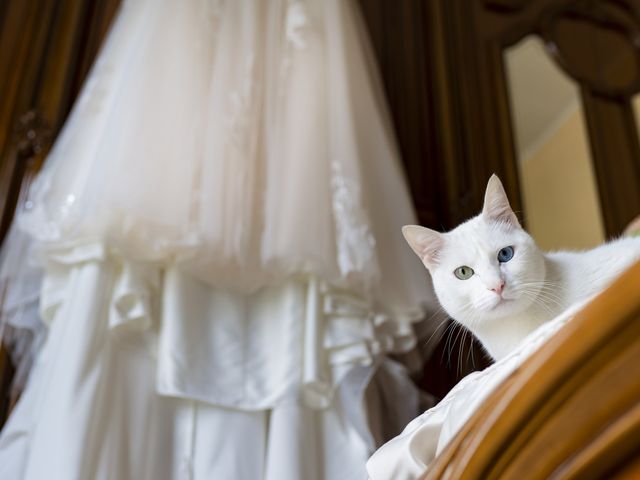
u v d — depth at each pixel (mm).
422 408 1492
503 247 807
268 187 1441
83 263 1271
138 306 1252
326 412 1361
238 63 1573
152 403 1248
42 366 1229
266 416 1334
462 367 1629
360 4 2199
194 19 1582
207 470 1214
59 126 1712
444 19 2227
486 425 331
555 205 2008
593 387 280
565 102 2199
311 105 1578
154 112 1414
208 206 1340
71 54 1820
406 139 2023
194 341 1276
